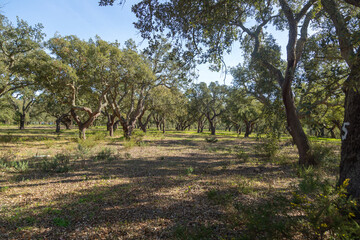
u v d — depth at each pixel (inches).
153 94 1048.2
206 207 178.5
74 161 410.0
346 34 124.4
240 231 133.9
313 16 294.7
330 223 104.8
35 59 623.8
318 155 346.3
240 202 181.9
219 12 223.0
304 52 198.2
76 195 215.2
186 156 488.1
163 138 1036.5
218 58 257.3
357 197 135.6
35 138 820.0
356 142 145.0
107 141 810.2
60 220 154.3
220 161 416.8
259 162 390.6
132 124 895.1
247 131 1384.1
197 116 1990.7
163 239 130.5
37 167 348.2
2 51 657.6
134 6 215.8
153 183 259.1
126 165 375.9
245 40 374.3
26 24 651.5
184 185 248.2
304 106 140.6
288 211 154.1
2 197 207.9
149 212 171.9
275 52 347.3
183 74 274.1
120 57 705.6
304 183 177.6
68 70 632.4
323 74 134.6
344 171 151.8
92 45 675.4
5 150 515.2
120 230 143.1
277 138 417.4
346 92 156.4
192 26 230.2
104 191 227.1
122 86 923.4
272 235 111.3
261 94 541.6
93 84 763.4
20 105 2042.3
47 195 215.0
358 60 116.0
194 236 123.9
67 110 1441.9
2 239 130.6
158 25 228.8
